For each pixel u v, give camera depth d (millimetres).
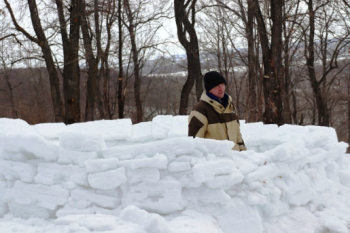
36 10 12875
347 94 21438
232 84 23812
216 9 18203
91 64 14297
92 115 14523
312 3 18328
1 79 29422
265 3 15227
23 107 26391
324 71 20297
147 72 23359
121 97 18078
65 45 13484
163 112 30422
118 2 16672
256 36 16641
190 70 15062
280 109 13055
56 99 13625
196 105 3666
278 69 12984
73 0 13555
